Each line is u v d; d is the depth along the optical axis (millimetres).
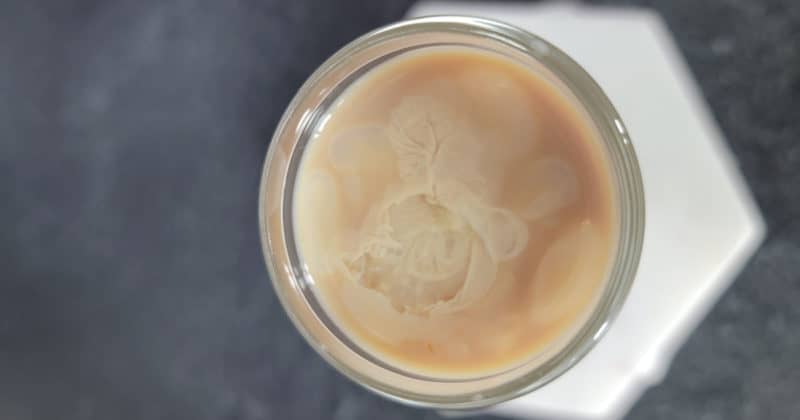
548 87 277
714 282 371
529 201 277
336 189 285
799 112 390
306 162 287
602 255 275
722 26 392
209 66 433
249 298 431
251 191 431
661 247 358
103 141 444
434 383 277
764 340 392
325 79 281
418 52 282
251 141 431
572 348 271
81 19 446
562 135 276
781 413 391
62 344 448
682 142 357
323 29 421
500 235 278
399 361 281
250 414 429
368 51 278
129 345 441
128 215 441
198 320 435
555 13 374
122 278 442
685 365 396
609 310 270
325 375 423
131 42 440
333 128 285
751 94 392
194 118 435
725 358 395
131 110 441
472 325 279
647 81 359
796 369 390
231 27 430
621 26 364
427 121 281
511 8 382
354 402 419
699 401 396
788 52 390
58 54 448
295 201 288
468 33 274
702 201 358
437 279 280
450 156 279
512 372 274
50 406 448
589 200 275
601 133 273
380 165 283
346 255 284
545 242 277
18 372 451
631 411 399
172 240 438
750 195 391
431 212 280
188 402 436
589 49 363
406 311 282
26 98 450
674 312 361
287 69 426
